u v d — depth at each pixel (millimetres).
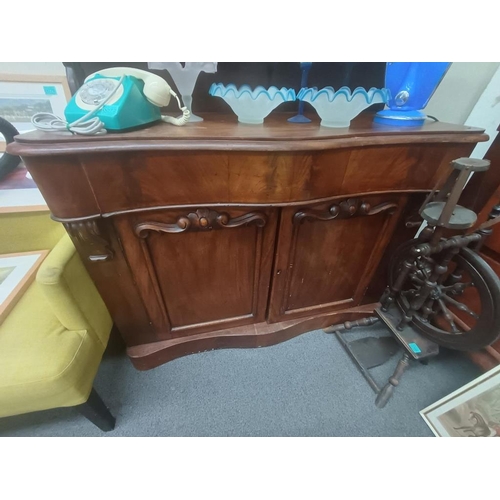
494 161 862
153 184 609
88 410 796
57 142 514
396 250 956
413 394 1029
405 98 769
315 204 763
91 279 777
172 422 929
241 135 590
